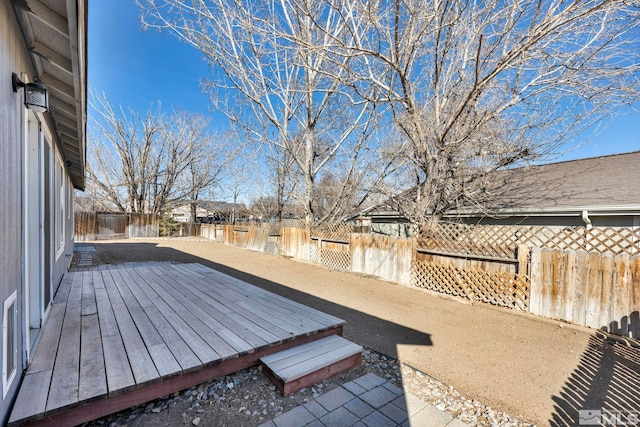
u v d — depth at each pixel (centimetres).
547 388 260
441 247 601
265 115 1109
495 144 606
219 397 220
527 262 479
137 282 469
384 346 340
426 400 232
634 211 534
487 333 391
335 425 197
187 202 2411
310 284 671
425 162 662
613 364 309
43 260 270
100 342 244
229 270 812
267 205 1752
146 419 194
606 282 402
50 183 331
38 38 216
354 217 1190
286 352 265
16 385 175
